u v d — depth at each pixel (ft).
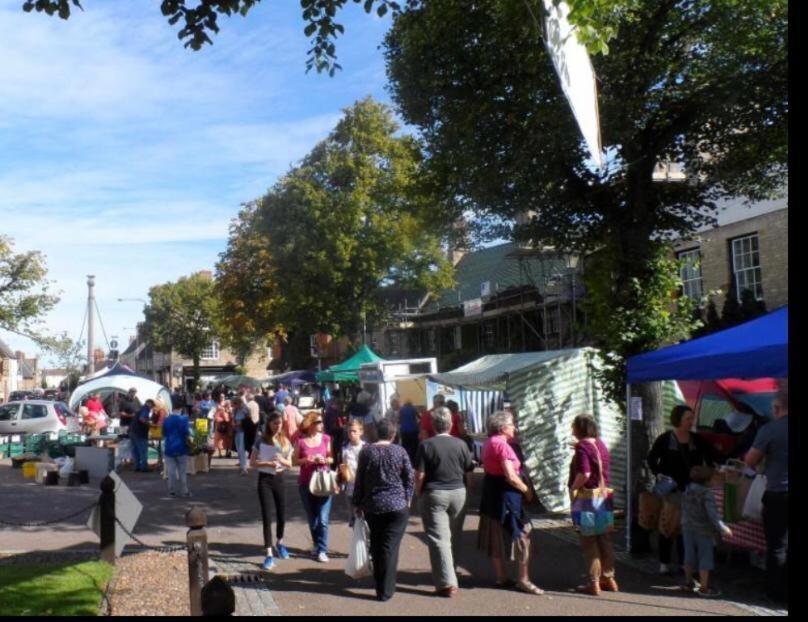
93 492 51.85
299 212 132.26
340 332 137.08
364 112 131.75
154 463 69.82
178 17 27.20
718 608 24.45
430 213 48.47
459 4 37.91
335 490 31.63
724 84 36.22
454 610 24.71
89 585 26.48
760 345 26.63
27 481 58.13
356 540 27.58
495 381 44.27
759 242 59.06
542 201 41.14
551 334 99.96
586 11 21.65
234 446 77.82
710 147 41.39
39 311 115.75
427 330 151.33
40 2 25.94
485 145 39.55
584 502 26.37
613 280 38.75
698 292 66.08
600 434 43.29
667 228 42.24
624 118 36.11
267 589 27.45
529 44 36.86
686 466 28.32
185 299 212.43
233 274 152.76
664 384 42.19
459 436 48.73
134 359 343.67
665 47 37.63
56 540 35.78
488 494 27.45
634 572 29.60
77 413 95.71
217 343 244.83
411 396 86.74
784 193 47.98
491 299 115.44
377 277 131.75
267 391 86.07
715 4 35.35
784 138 38.34
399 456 26.45
